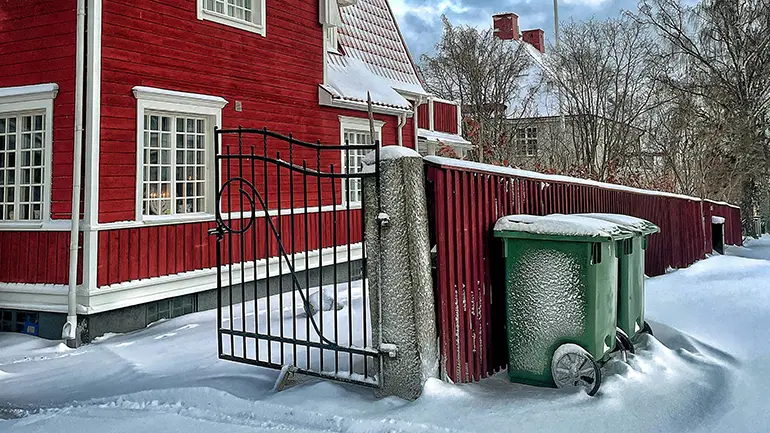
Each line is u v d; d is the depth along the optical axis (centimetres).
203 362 542
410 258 404
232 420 395
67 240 712
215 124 866
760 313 695
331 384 434
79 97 703
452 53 3606
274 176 976
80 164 701
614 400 393
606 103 2977
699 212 1447
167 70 804
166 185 812
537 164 2062
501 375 475
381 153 414
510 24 4084
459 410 377
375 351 412
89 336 690
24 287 725
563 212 659
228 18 902
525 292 446
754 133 2488
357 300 795
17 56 756
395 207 407
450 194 438
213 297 852
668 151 2341
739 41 2567
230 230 491
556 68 3186
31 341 697
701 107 2545
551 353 436
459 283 442
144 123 778
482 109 3434
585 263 428
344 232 1138
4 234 757
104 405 445
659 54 2792
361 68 1437
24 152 765
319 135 1092
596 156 2725
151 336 688
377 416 374
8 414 449
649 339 535
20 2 755
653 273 1052
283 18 1019
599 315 433
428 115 1939
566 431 350
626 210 917
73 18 723
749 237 2683
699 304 754
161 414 413
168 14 809
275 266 950
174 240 796
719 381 446
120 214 733
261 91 964
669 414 379
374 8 1748
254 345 589
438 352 421
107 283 710
